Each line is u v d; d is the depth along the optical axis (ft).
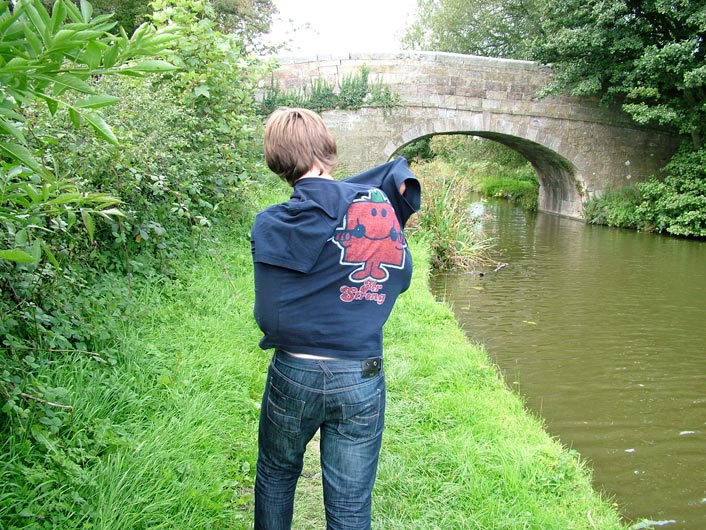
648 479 13.06
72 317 10.32
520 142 65.21
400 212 6.08
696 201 52.80
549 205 76.43
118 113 14.93
